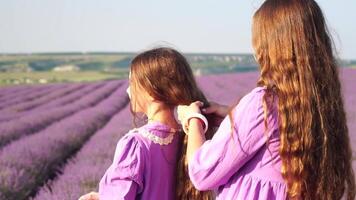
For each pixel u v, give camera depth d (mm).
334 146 2293
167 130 2719
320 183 2258
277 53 2309
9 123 16812
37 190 9125
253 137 2277
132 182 2553
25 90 37812
